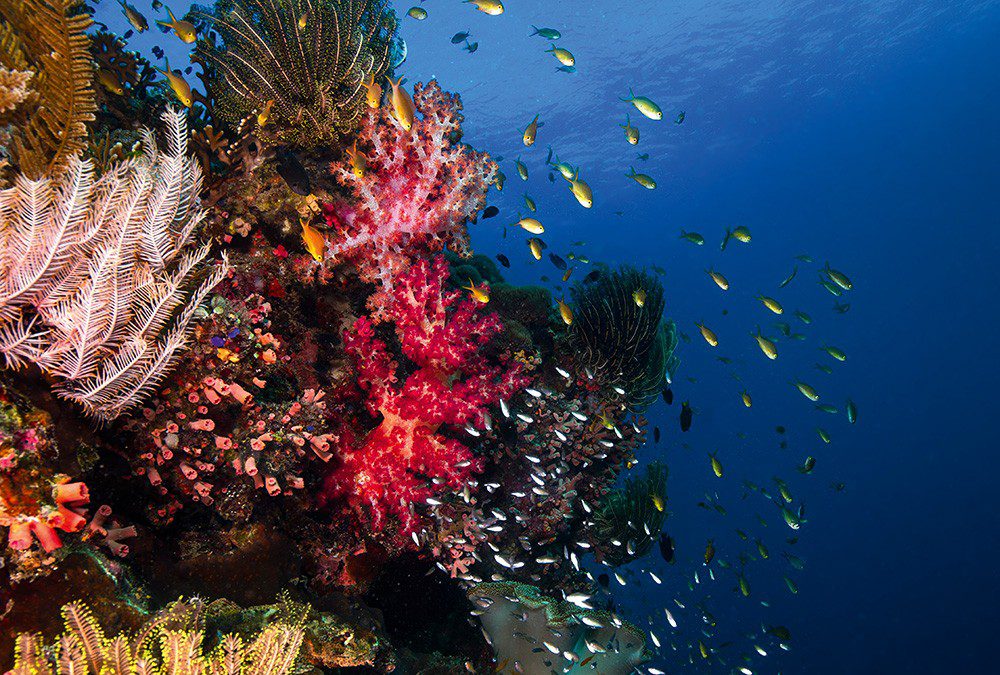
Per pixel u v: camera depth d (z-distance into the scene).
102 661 1.87
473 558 4.61
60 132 2.82
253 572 3.05
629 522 7.20
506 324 6.80
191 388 3.01
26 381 2.31
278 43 4.65
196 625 2.21
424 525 4.51
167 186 2.70
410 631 4.95
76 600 2.06
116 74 5.08
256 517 3.19
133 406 2.79
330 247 4.35
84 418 2.60
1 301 2.24
